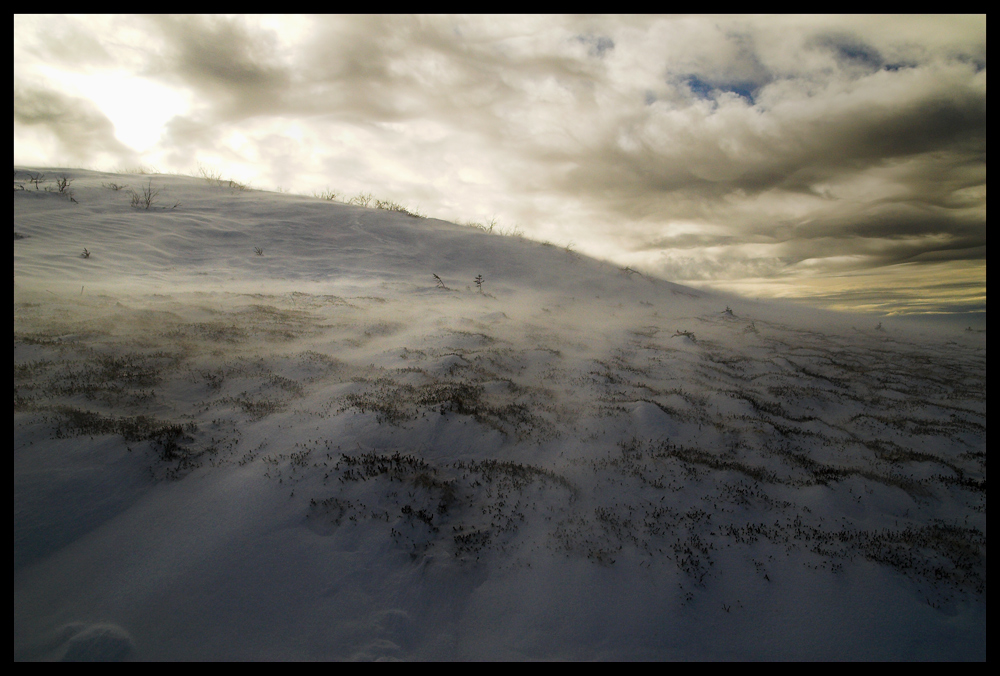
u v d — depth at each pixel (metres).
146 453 7.33
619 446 9.48
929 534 7.15
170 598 5.23
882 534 7.00
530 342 17.11
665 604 5.61
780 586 5.90
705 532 6.90
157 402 9.28
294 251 25.61
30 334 11.15
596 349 17.34
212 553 5.79
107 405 8.72
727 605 5.66
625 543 6.57
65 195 24.34
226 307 16.50
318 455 7.78
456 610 5.54
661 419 10.59
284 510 6.51
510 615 5.50
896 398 14.63
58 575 5.45
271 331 14.61
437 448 8.72
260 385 10.66
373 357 13.51
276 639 4.96
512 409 10.64
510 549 6.43
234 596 5.33
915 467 9.49
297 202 31.88
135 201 25.73
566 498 7.53
